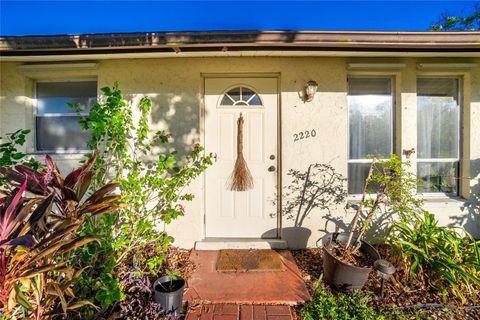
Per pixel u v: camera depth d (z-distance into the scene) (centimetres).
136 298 205
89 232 205
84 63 310
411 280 228
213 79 325
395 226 274
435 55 289
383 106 335
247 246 315
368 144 335
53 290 147
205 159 293
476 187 325
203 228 329
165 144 315
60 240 147
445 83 339
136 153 316
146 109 295
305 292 228
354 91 334
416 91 325
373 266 229
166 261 261
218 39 250
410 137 322
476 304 213
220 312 205
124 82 313
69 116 335
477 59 317
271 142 326
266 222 330
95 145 263
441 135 340
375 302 215
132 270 218
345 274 221
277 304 216
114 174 311
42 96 338
